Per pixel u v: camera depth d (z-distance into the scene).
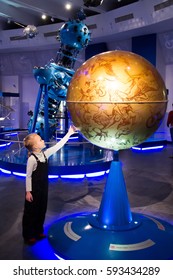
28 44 14.30
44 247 3.48
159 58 12.01
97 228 3.52
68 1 10.20
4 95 12.87
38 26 13.55
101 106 2.93
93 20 11.80
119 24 11.05
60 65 8.06
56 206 4.83
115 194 3.54
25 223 3.57
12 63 16.91
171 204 4.95
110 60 3.05
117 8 10.73
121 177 3.57
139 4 9.86
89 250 3.19
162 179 6.48
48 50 15.41
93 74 3.02
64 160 7.07
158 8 9.31
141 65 3.07
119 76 2.93
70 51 7.93
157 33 11.57
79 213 4.51
